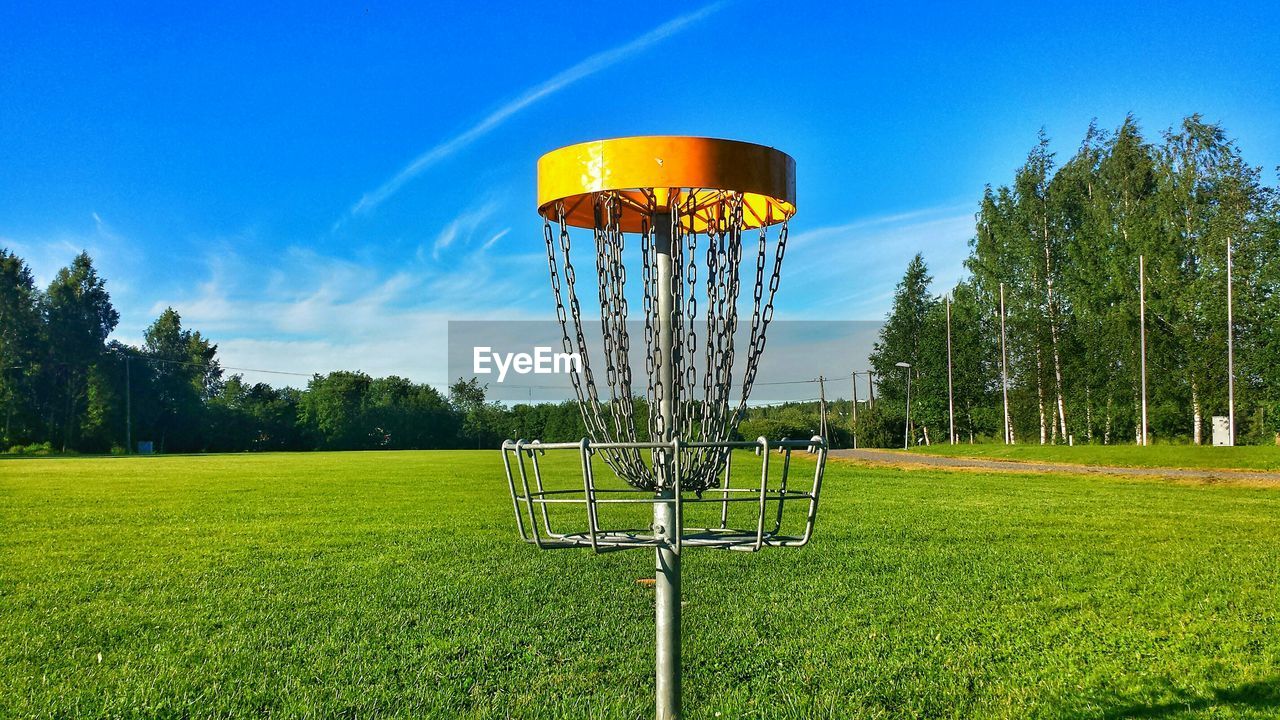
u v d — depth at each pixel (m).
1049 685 5.11
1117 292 41.31
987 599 7.52
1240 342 38.34
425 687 5.06
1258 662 5.54
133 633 6.49
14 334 62.62
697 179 2.52
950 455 38.19
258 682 5.21
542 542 2.71
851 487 21.22
